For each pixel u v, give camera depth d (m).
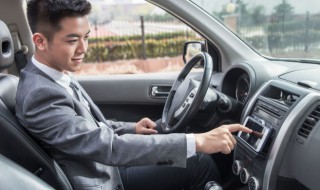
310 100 1.20
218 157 1.72
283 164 1.27
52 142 1.02
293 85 1.37
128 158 1.02
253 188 1.35
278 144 1.25
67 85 1.15
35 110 1.03
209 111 1.57
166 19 5.59
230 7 1.94
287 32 1.87
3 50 1.24
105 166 1.17
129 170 1.47
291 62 1.77
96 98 2.08
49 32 1.05
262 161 1.31
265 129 1.30
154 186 1.46
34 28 1.07
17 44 1.81
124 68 5.66
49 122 1.01
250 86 1.57
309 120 1.19
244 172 1.41
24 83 1.09
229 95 1.83
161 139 1.05
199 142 1.06
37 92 1.03
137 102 2.09
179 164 1.05
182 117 1.46
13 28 1.80
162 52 5.78
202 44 1.95
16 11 1.79
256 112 1.44
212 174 1.49
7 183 0.95
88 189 1.11
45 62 1.10
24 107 1.03
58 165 1.10
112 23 6.01
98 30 5.99
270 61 1.83
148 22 5.83
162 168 1.46
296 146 1.22
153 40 5.80
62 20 1.03
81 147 1.01
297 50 1.83
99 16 5.99
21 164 1.07
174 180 1.47
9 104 1.14
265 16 1.95
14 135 1.04
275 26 1.91
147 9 5.83
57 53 1.07
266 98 1.42
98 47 6.01
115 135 1.05
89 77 2.10
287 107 1.27
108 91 2.08
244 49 1.91
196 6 1.82
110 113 2.12
